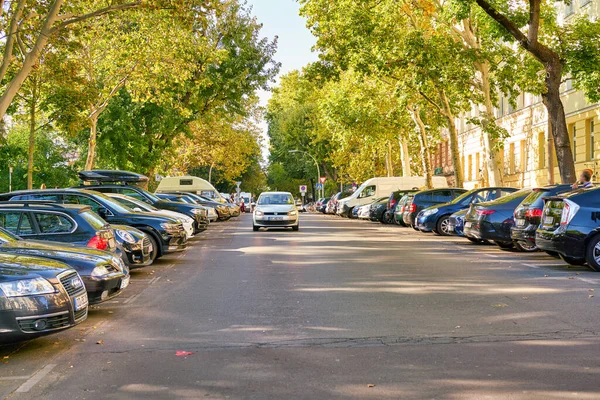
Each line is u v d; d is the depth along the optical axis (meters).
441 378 5.89
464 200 24.77
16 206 11.65
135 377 6.12
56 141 51.00
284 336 7.79
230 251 19.53
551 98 21.61
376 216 38.59
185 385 5.82
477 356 6.66
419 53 28.19
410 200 28.75
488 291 10.98
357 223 39.41
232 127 60.94
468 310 9.27
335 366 6.38
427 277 12.90
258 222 30.12
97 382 5.99
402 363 6.44
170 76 29.20
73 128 27.11
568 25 26.48
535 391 5.45
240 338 7.74
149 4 18.94
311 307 9.73
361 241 23.16
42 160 47.19
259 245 21.70
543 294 10.59
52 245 9.66
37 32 20.94
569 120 34.84
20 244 9.43
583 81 25.41
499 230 18.41
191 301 10.53
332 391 5.55
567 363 6.33
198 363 6.60
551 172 27.52
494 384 5.66
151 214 16.55
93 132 32.50
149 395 5.55
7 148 45.81
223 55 40.03
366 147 55.31
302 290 11.43
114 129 37.75
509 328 8.01
